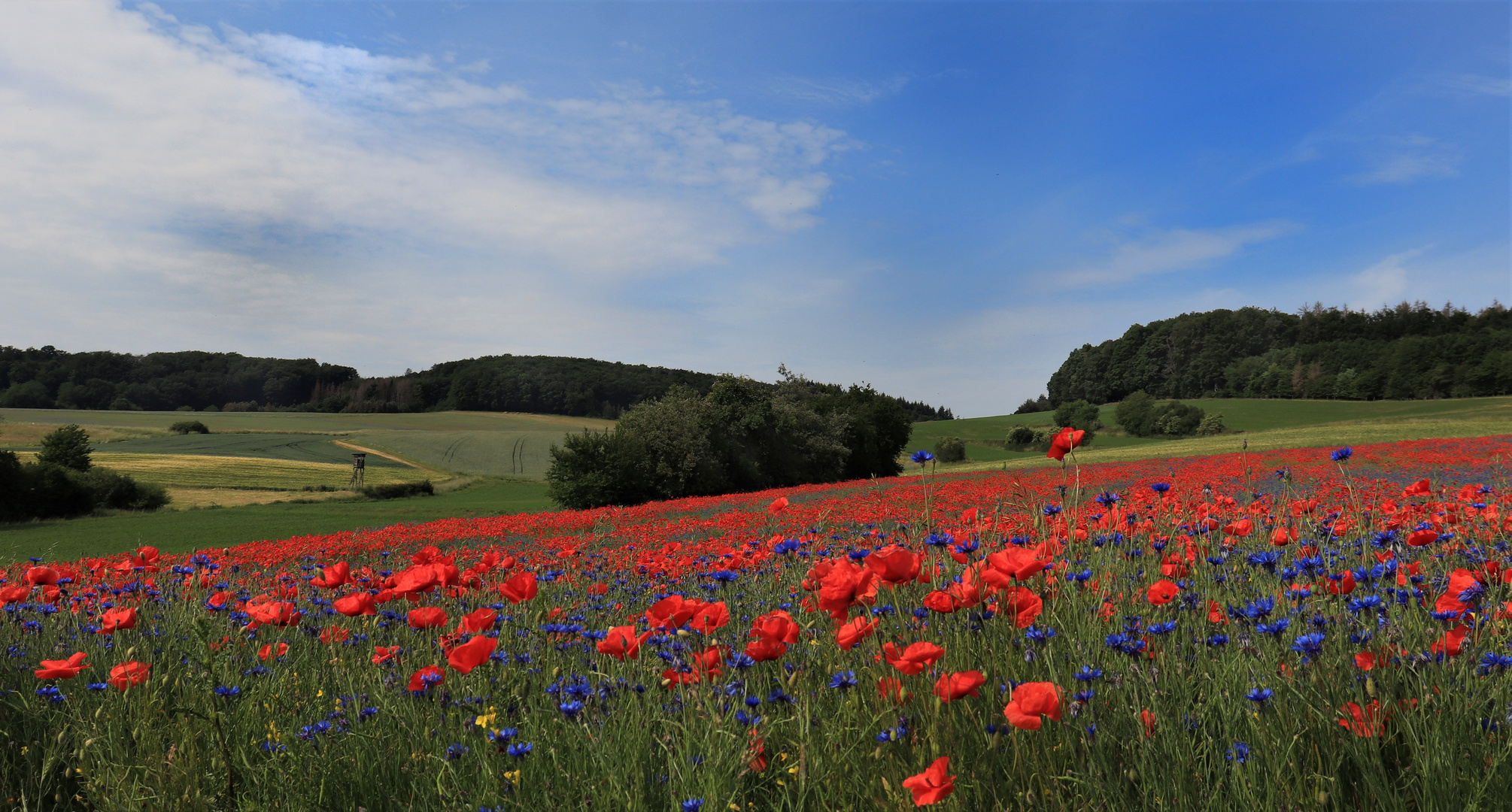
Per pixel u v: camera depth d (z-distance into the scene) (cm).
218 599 405
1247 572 316
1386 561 279
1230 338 13200
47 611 421
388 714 244
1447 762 159
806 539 526
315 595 480
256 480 5566
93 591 464
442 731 237
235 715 248
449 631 347
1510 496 449
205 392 12888
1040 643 224
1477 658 195
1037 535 350
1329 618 228
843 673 225
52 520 3781
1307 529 383
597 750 197
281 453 7638
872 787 180
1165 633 225
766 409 5184
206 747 234
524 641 321
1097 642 233
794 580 444
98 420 10450
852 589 225
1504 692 186
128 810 198
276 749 230
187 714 220
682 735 200
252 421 10981
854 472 6334
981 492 1459
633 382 13288
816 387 7219
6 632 385
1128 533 366
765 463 5272
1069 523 311
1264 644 209
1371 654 193
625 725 210
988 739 188
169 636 336
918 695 205
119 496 4244
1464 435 4909
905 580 237
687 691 219
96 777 211
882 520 1020
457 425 11012
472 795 194
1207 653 224
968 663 228
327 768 221
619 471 4238
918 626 262
